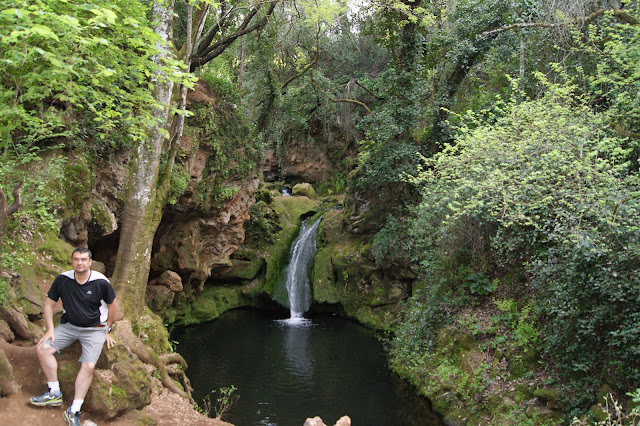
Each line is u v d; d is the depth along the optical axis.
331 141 26.92
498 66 16.62
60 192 8.54
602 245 7.24
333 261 19.12
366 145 19.38
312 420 4.90
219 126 14.89
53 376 5.14
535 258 9.87
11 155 7.75
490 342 10.20
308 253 20.31
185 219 15.05
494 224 10.87
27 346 6.11
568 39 12.51
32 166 8.23
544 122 9.38
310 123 27.28
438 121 16.66
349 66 26.53
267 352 14.17
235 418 9.74
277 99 19.50
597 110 11.59
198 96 13.79
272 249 20.62
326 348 14.66
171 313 15.54
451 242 11.73
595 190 7.64
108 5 4.92
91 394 5.45
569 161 8.58
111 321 5.52
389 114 16.67
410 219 15.78
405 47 16.75
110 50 5.60
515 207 9.23
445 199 10.34
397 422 9.77
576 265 7.83
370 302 17.80
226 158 15.12
